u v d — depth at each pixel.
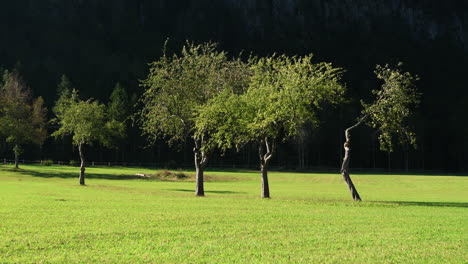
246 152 134.50
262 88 38.38
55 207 27.09
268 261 13.91
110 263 13.44
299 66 37.72
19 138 90.06
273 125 38.47
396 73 36.38
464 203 37.91
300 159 136.88
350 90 168.75
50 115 131.25
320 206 31.44
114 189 47.62
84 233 18.05
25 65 177.62
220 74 41.91
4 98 94.69
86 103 58.34
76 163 106.94
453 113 162.00
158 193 42.47
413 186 73.62
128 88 156.62
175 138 44.62
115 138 112.75
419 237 18.64
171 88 41.75
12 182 59.66
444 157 154.88
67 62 194.62
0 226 19.52
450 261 14.34
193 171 101.25
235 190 54.91
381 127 37.31
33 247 15.42
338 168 130.62
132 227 19.77
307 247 16.17
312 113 38.28
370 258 14.61
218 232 18.98
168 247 15.80
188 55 42.53
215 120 38.38
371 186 73.19
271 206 30.47
